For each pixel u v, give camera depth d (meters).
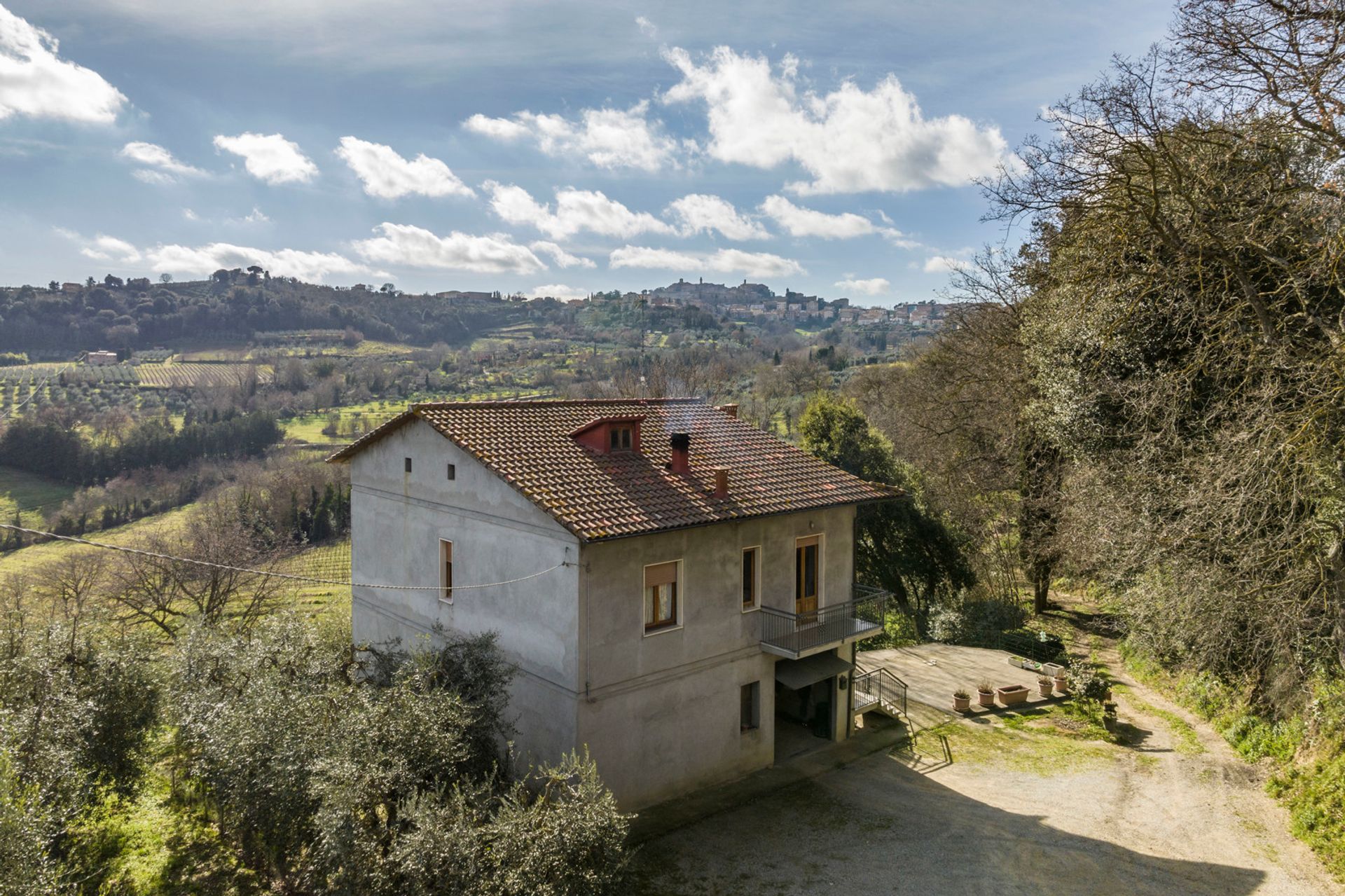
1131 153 17.34
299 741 13.54
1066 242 22.34
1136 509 21.08
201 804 16.77
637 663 16.75
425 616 20.03
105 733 16.66
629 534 15.74
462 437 18.09
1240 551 16.75
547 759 16.52
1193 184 17.08
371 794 12.28
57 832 12.92
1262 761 17.94
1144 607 21.75
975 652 29.17
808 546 20.39
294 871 13.81
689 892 14.12
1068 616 34.22
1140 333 21.38
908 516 38.22
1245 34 15.16
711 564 17.95
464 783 13.49
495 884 11.12
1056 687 24.30
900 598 38.94
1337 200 15.60
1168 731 20.83
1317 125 15.09
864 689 23.75
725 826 16.48
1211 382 19.89
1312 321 15.60
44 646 17.39
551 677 16.39
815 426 41.28
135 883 13.92
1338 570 15.25
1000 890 14.10
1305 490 15.73
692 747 17.80
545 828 11.66
